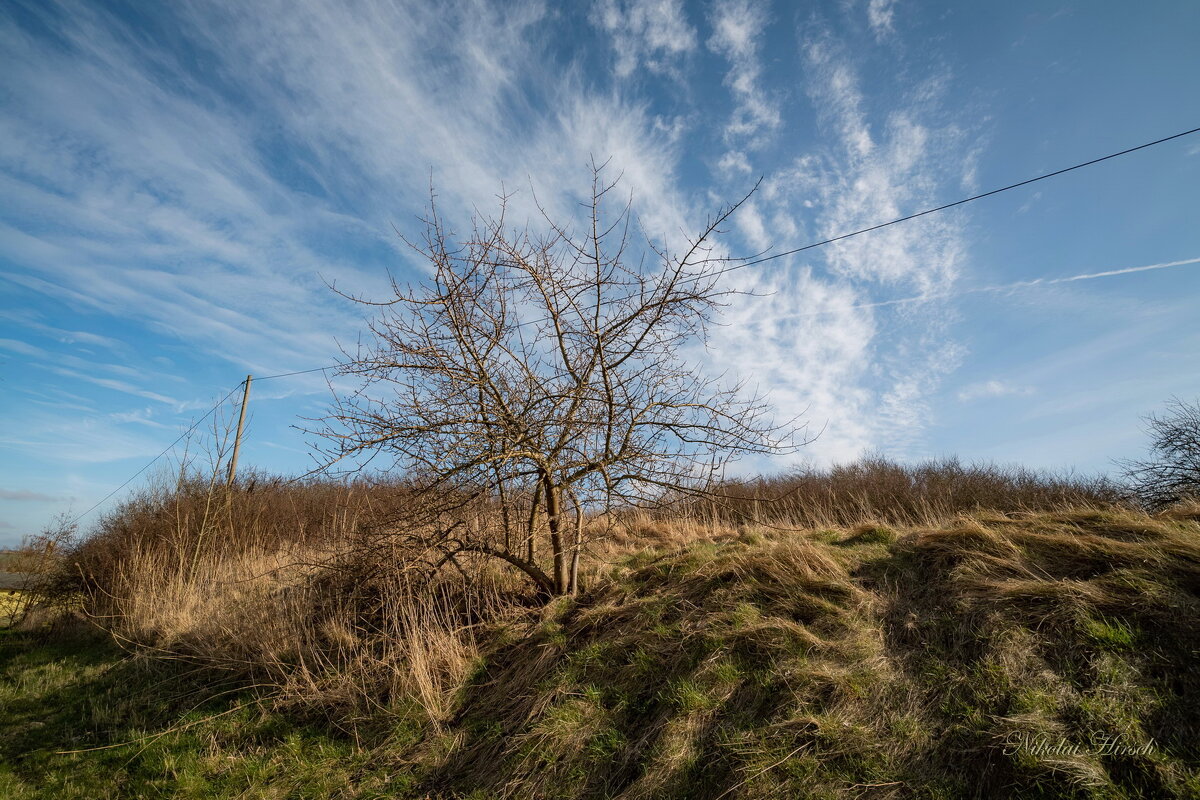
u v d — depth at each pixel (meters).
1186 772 3.14
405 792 4.88
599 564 8.07
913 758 3.65
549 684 5.42
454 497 6.70
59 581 13.55
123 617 10.80
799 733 3.98
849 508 13.09
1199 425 14.33
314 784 5.23
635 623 5.86
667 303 6.87
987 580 4.92
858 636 4.72
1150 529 5.12
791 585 5.59
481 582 7.84
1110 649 3.91
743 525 9.21
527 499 7.48
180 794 5.38
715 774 3.96
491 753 4.98
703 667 4.84
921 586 5.28
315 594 8.61
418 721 5.69
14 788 5.81
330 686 6.62
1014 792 3.27
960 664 4.20
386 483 9.11
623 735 4.61
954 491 14.52
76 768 6.09
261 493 14.99
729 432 6.90
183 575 11.42
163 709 7.11
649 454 6.90
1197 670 3.63
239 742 6.12
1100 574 4.67
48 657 10.30
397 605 7.22
